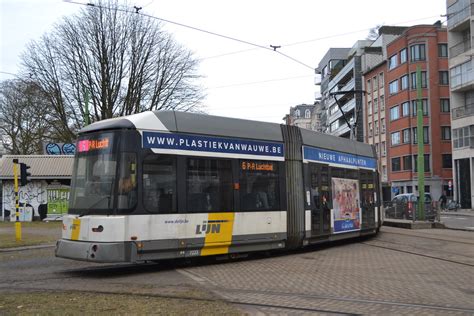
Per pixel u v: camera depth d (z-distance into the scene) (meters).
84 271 11.80
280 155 14.58
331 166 17.08
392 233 22.31
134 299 8.12
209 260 13.27
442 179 60.19
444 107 60.97
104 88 36.41
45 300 8.02
